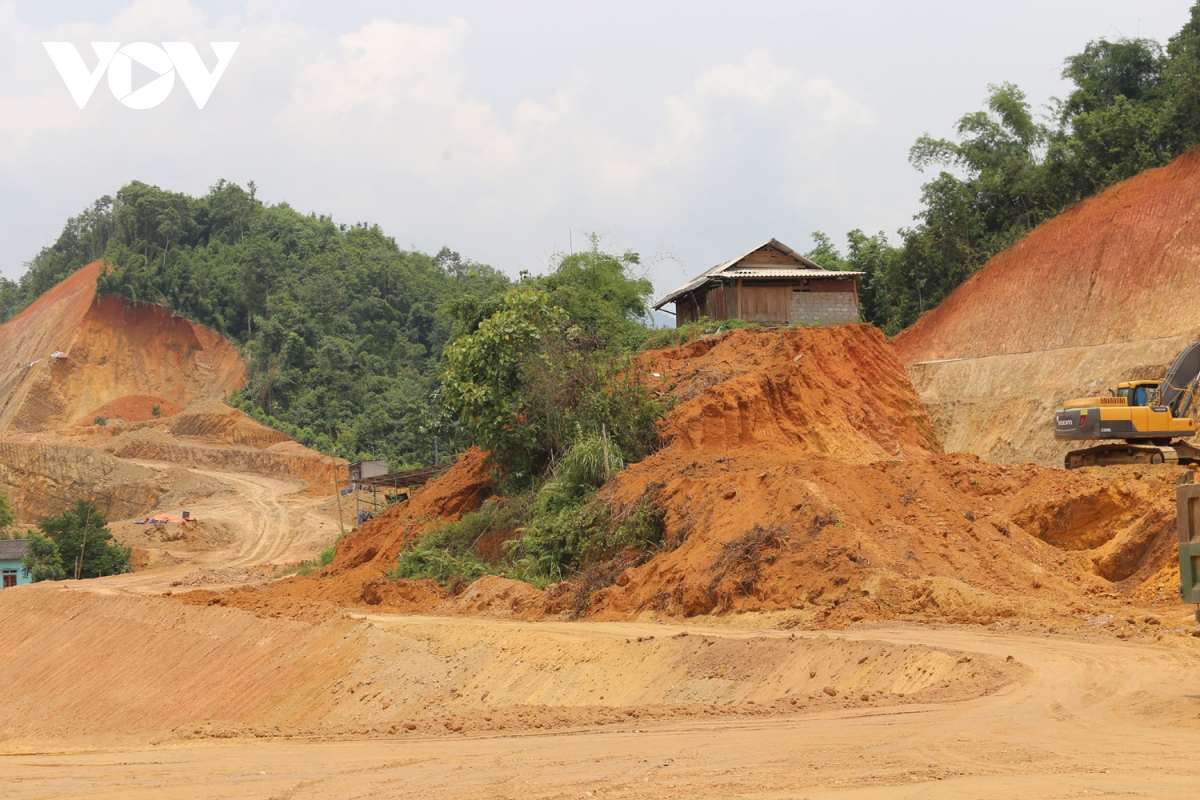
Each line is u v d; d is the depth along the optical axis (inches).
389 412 4394.7
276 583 1724.9
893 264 2588.6
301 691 1082.7
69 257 6274.6
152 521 3157.0
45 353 5044.3
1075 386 1871.3
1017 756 414.0
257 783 426.3
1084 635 731.4
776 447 1386.6
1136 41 2504.9
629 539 1149.1
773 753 436.8
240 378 4854.8
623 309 2062.0
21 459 3737.7
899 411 1622.8
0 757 556.4
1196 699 510.9
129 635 1535.4
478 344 1489.9
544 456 1483.8
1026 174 2455.7
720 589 955.3
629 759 440.1
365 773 440.5
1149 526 1009.5
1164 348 1785.2
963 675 612.1
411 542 1517.0
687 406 1422.2
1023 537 1029.2
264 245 5403.5
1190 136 2178.9
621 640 862.5
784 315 1947.6
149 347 5039.4
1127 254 2030.0
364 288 5275.6
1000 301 2234.3
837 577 906.1
